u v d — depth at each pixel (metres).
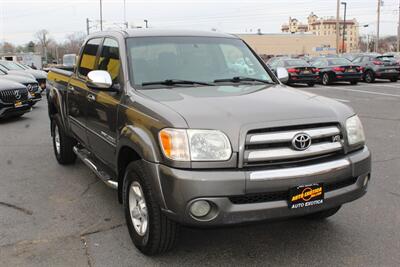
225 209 3.23
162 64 4.51
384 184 5.69
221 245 4.03
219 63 4.76
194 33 5.08
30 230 4.39
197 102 3.67
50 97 6.82
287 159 3.37
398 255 3.80
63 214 4.82
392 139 8.53
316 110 3.60
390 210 4.81
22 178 6.19
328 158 3.56
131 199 3.90
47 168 6.69
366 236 4.18
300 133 3.39
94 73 4.26
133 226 3.91
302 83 22.20
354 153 3.71
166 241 3.62
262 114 3.42
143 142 3.54
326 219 4.58
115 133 4.24
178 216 3.28
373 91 18.59
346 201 3.63
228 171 3.26
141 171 3.57
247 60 5.00
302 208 3.39
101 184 5.86
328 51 88.12
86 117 5.22
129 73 4.32
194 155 3.26
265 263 3.70
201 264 3.69
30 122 11.32
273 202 3.32
